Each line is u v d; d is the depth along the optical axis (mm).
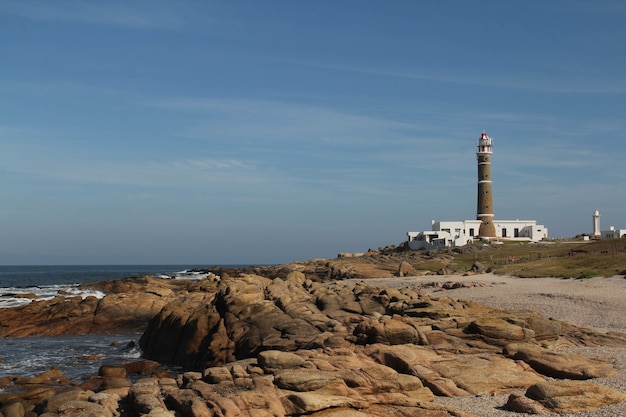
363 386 23375
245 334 42531
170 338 48406
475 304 43344
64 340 58219
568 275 69562
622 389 23875
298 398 21359
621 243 97312
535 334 33906
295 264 132125
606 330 39719
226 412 20500
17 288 120062
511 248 121938
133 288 98438
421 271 100062
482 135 147000
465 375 26328
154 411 21141
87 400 24453
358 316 41562
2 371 42781
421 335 32344
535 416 21125
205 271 179625
